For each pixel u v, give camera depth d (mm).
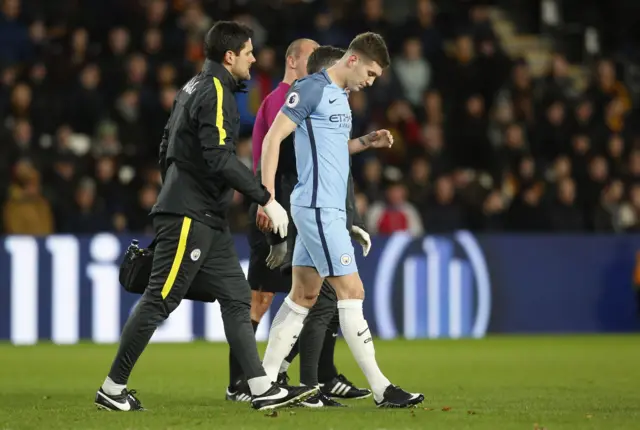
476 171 60344
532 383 30609
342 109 22203
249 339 21891
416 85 62531
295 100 21984
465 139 60344
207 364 36906
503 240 51250
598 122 61406
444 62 63656
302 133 22156
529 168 55562
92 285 46375
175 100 22188
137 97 56094
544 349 43906
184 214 21516
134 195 51906
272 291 26391
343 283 22188
